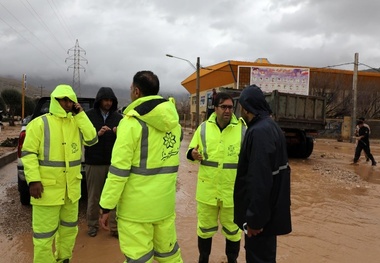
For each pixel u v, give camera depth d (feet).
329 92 112.57
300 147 43.16
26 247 13.10
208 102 44.62
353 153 55.83
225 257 12.76
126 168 8.36
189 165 34.99
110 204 8.34
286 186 8.91
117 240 14.12
